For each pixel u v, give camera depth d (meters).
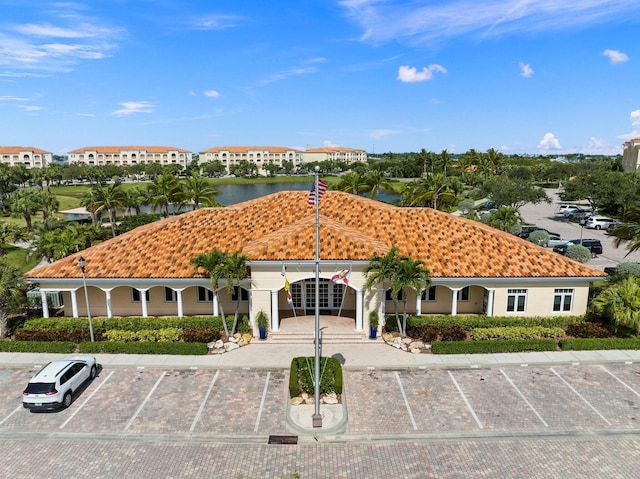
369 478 16.30
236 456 17.50
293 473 16.55
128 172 179.88
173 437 18.64
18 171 127.50
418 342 26.77
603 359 25.05
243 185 178.75
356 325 28.36
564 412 20.25
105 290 29.36
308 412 20.12
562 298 29.84
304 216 35.03
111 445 18.19
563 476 16.38
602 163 136.88
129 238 32.41
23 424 19.56
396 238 31.92
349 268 26.31
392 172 169.25
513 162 182.38
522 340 26.27
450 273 28.80
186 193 62.28
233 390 22.23
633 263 35.88
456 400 21.23
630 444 18.12
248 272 28.59
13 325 29.55
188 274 29.00
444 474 16.50
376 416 19.98
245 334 27.88
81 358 23.30
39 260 42.12
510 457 17.39
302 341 27.50
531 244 32.12
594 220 67.12
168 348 25.83
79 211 93.50
